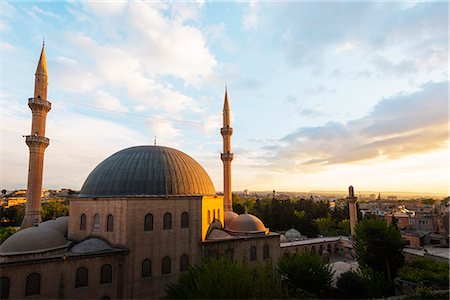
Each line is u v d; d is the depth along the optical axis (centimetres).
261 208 11450
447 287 3431
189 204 3309
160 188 3234
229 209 5338
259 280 2158
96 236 3067
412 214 11531
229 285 1997
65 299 2514
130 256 2873
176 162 3606
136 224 2956
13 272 2338
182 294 2312
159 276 2988
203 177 3834
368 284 3394
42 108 4122
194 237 3278
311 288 2991
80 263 2631
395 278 3872
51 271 2497
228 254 3447
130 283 2836
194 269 2547
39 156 3981
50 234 2778
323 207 11125
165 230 3109
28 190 3859
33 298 2386
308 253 3350
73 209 3306
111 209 3023
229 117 5734
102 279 2734
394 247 3903
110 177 3272
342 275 3438
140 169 3316
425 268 4069
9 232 6297
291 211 9075
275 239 3897
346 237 7750
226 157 5462
